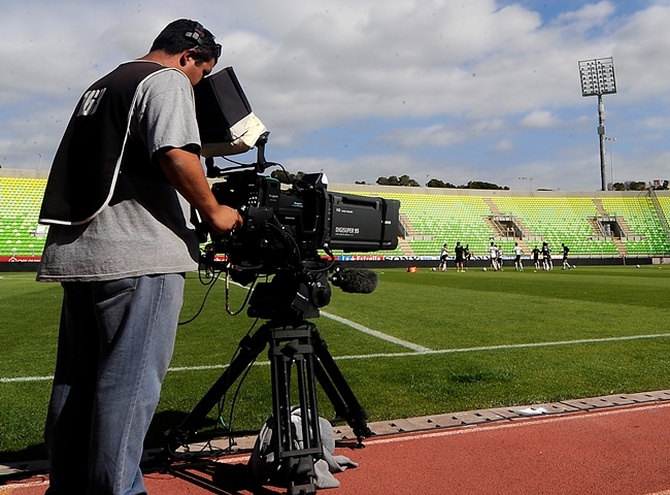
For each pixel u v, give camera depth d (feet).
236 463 9.52
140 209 6.44
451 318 29.71
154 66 6.59
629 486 8.36
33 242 105.50
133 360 6.27
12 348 20.67
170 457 9.03
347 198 8.43
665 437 10.54
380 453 9.79
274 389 7.64
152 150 6.07
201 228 7.18
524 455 9.66
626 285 56.03
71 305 6.88
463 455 9.68
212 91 7.23
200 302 39.09
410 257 128.16
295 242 7.54
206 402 8.73
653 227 146.72
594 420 11.60
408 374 15.99
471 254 129.29
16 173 115.65
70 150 6.48
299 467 7.28
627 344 21.11
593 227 146.72
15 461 9.55
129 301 6.31
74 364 7.00
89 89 6.86
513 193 154.61
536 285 57.00
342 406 9.49
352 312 32.76
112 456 6.19
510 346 20.86
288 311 7.97
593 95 163.84
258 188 7.32
